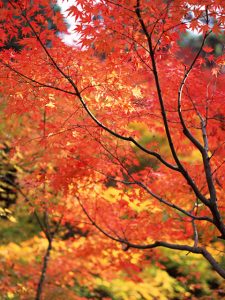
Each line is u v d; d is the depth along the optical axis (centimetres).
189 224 636
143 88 554
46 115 694
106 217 674
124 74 474
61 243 871
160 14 403
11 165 862
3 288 816
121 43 434
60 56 449
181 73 527
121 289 950
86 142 527
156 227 639
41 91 464
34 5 431
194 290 959
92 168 546
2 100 585
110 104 488
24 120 748
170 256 991
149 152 462
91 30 421
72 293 858
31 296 818
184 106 551
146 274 964
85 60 459
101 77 468
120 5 404
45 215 816
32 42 440
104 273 845
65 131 498
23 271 862
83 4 414
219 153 575
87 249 722
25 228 1107
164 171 606
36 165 780
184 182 601
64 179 562
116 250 693
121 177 582
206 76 551
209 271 980
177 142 597
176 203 637
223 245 877
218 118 571
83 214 747
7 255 908
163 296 893
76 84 457
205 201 468
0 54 450
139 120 516
